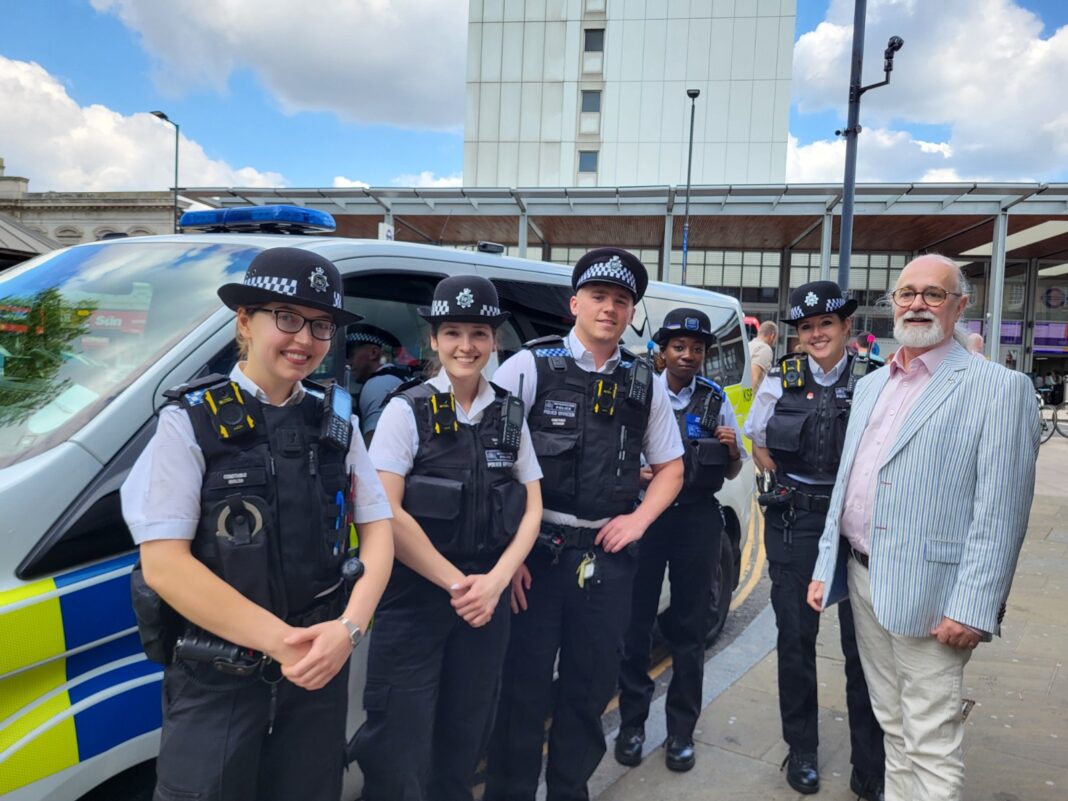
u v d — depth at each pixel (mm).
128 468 1656
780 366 2961
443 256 2863
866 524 2305
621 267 2264
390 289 2650
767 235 24984
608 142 35594
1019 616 4633
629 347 3721
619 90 35469
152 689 1658
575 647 2338
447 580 1937
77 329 2051
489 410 2111
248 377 1493
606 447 2285
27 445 1653
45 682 1502
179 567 1333
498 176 36156
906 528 2119
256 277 1440
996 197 19312
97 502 1587
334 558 1510
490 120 36062
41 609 1466
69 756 1494
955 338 2340
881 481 2180
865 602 2338
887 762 2348
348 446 1574
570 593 2312
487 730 2178
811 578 2732
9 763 1400
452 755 2143
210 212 2834
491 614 2006
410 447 2021
